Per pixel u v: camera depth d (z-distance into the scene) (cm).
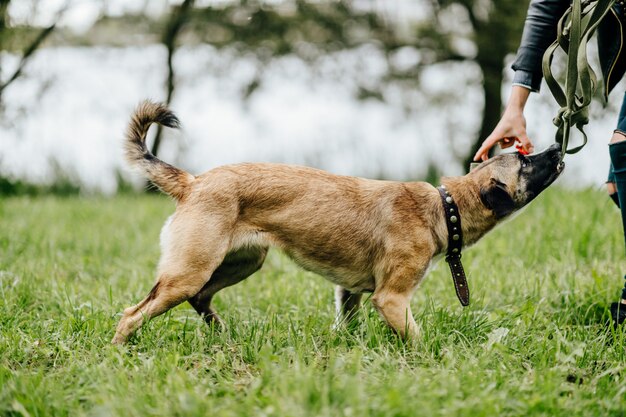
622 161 403
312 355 368
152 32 1485
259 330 404
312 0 1434
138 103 430
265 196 414
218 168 421
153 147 1466
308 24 1443
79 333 401
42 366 355
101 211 953
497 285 516
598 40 423
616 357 374
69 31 1426
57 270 586
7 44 1275
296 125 1549
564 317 454
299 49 1452
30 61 1345
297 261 428
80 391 315
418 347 387
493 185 423
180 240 404
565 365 355
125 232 782
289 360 351
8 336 391
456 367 350
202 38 1477
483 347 376
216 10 1441
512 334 402
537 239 641
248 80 1474
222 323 425
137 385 313
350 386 289
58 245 695
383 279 414
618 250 597
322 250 420
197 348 387
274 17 1430
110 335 407
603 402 309
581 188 937
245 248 420
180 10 1451
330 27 1426
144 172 421
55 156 1328
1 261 598
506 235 681
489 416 286
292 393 290
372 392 304
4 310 443
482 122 1479
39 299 488
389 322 406
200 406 290
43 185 1302
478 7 1423
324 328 416
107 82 1494
